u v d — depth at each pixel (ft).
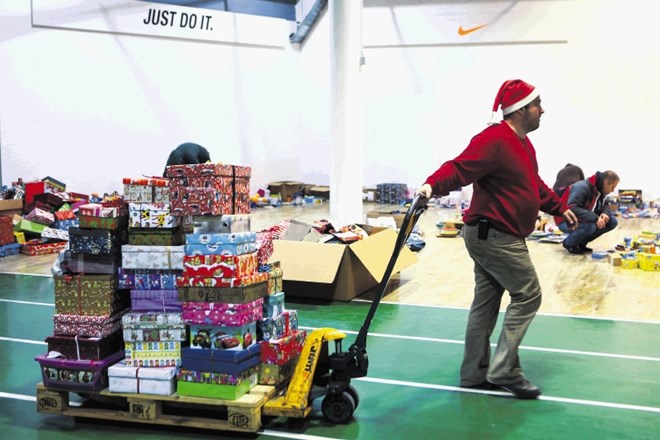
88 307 12.14
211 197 11.64
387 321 19.21
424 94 56.24
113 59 48.08
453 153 56.18
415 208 12.01
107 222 12.05
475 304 13.75
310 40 58.44
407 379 14.34
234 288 11.31
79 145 46.73
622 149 52.06
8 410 12.83
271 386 11.98
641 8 50.55
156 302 11.88
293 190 57.21
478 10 54.03
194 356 11.50
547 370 14.89
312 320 19.33
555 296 22.21
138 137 49.90
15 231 32.40
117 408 12.42
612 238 35.76
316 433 11.60
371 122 57.67
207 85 53.72
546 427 11.81
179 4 51.08
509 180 12.71
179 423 11.60
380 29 56.39
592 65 52.03
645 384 14.01
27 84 43.88
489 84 54.54
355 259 22.16
